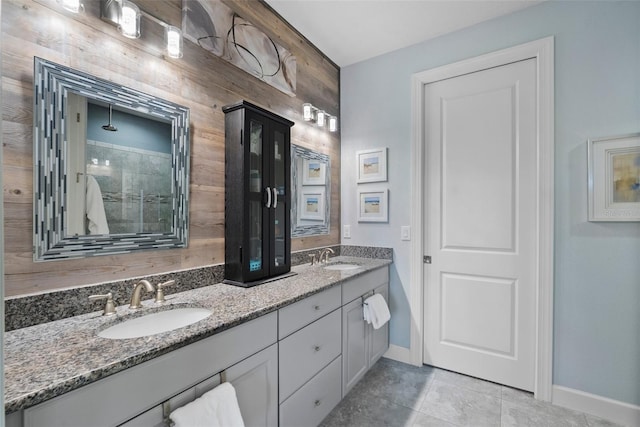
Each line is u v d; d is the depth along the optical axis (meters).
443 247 2.39
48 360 0.83
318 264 2.38
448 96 2.38
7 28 1.02
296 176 2.34
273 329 1.34
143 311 1.23
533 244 2.07
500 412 1.86
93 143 1.22
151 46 1.42
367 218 2.70
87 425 0.78
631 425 1.74
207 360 1.06
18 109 1.04
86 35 1.21
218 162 1.72
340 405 1.93
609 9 1.82
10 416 0.67
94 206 1.22
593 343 1.85
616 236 1.80
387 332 2.55
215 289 1.58
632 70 1.76
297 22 2.24
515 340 2.12
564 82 1.93
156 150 1.42
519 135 2.12
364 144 2.74
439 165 2.41
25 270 1.06
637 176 1.73
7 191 1.02
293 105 2.31
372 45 2.53
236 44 1.82
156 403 0.92
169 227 1.47
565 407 1.91
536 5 2.03
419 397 2.02
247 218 1.68
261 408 1.28
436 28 2.30
